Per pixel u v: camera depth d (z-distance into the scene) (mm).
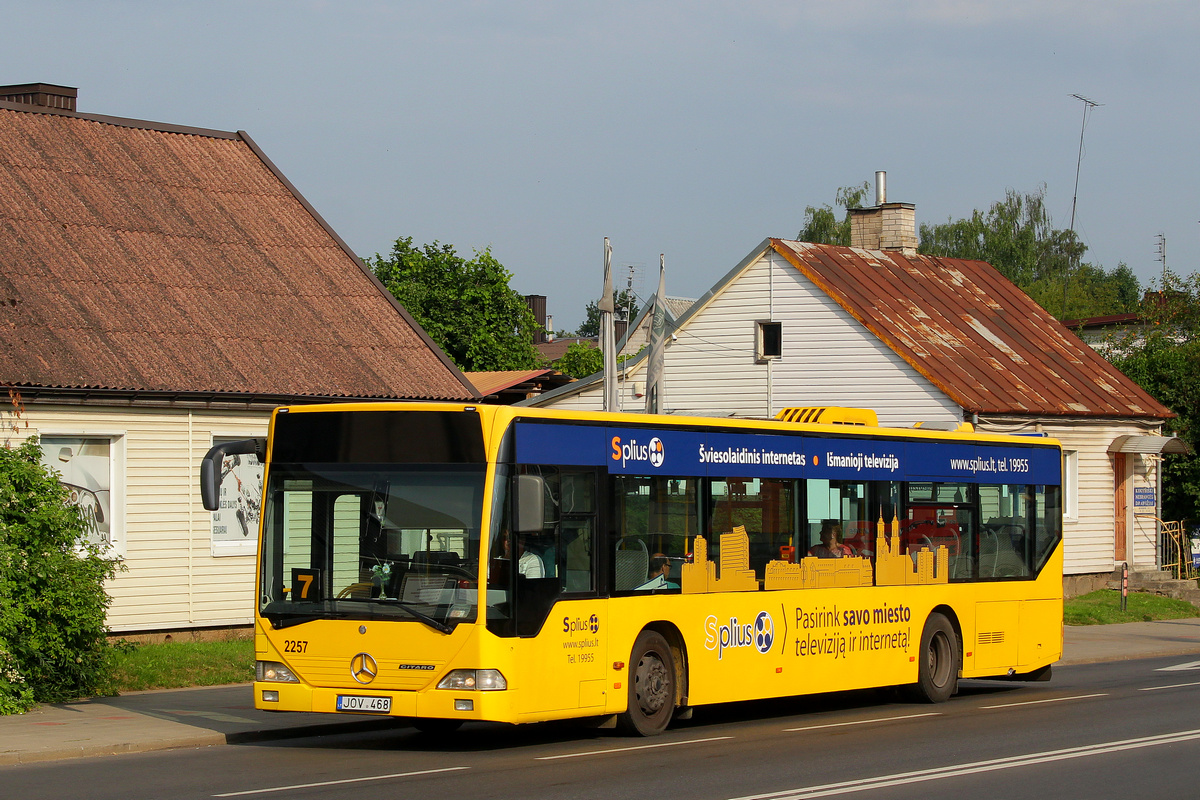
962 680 21469
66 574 15781
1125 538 34844
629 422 13906
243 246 24109
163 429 20188
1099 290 95812
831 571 16078
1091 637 26891
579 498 13258
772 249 33719
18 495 15562
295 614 12758
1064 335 35781
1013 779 11227
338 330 23484
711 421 14859
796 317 33375
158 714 15070
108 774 11477
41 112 24188
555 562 12914
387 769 11773
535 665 12539
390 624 12375
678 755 12617
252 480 21422
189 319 21625
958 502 18047
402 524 12586
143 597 19922
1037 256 87125
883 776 11352
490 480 12391
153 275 22109
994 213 89562
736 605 14859
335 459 12930
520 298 55969
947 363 31625
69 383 18875
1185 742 13500
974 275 37344
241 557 21203
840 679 16062
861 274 34344
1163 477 38656
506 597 12352
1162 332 43094
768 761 12219
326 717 14992
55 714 14977
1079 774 11516
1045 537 19328
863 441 16766
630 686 13664
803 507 15836
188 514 20500
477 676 12125
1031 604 18969
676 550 14266
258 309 22844
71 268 21141
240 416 21078
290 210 25875
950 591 17734
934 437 17766
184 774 11477
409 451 12695
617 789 10648
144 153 24891
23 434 18656
